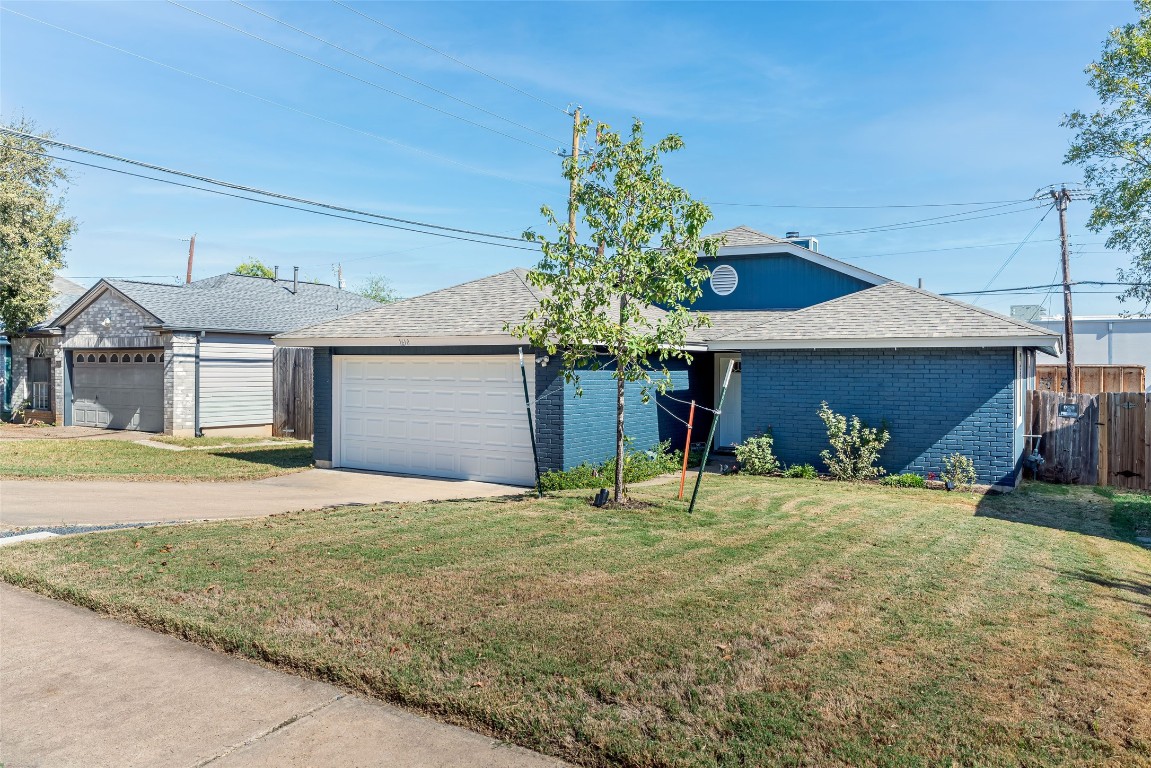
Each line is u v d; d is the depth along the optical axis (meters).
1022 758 3.46
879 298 14.04
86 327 22.28
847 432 12.80
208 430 20.53
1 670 4.58
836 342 12.47
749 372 13.69
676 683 4.20
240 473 13.54
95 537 7.64
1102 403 13.00
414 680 4.24
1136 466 12.66
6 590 6.11
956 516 9.29
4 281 22.20
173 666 4.63
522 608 5.41
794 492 10.87
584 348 9.33
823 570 6.50
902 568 6.62
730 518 8.70
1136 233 19.62
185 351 20.02
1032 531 8.60
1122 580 6.53
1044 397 13.50
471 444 12.78
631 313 9.05
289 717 3.99
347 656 4.58
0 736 3.80
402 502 10.34
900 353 12.40
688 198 8.97
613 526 8.18
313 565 6.55
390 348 13.70
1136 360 26.67
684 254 8.63
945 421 12.06
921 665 4.48
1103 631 5.14
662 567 6.51
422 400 13.34
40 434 20.67
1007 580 6.34
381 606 5.45
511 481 12.31
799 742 3.59
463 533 7.82
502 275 15.23
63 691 4.30
